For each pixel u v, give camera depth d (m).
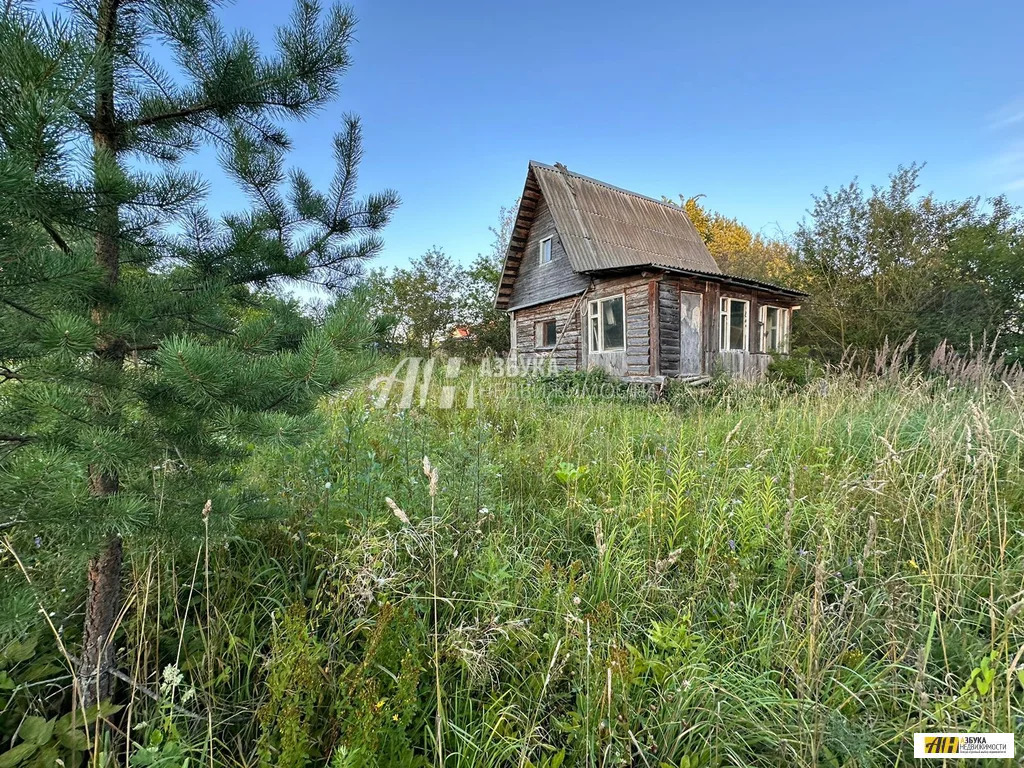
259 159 2.00
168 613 1.77
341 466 2.88
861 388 5.22
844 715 1.42
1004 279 13.12
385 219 2.30
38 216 1.19
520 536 2.49
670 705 1.44
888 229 14.27
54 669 1.52
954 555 2.02
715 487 2.96
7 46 1.01
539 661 1.61
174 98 1.70
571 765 1.35
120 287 1.52
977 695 1.39
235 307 2.10
